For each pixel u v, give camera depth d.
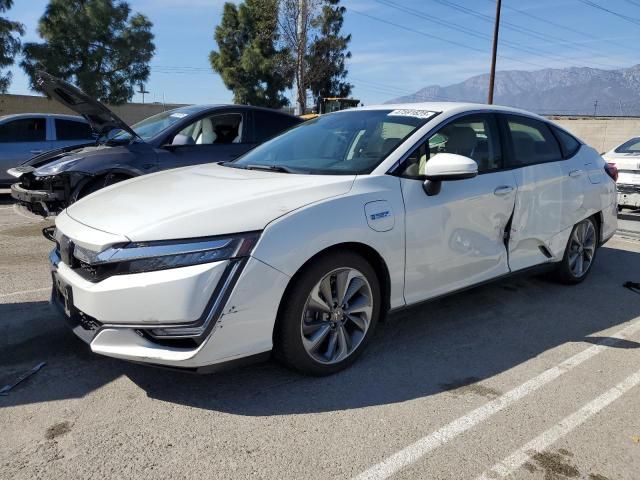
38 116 10.42
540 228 4.43
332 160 3.70
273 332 2.90
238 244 2.70
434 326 4.05
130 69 26.44
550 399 3.02
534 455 2.51
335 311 3.13
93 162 6.05
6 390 2.94
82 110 6.38
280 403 2.88
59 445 2.47
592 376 3.30
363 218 3.12
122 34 25.94
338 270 3.07
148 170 6.28
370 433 2.64
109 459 2.38
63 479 2.25
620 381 3.25
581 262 5.12
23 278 4.92
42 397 2.88
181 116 6.86
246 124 7.23
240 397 2.93
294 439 2.57
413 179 3.47
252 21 30.45
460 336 3.88
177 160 6.49
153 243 2.67
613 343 3.82
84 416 2.71
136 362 2.72
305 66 23.78
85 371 3.17
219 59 31.55
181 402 2.87
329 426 2.69
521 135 4.43
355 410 2.84
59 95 6.15
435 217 3.51
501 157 4.15
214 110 6.98
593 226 5.18
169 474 2.30
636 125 26.80
